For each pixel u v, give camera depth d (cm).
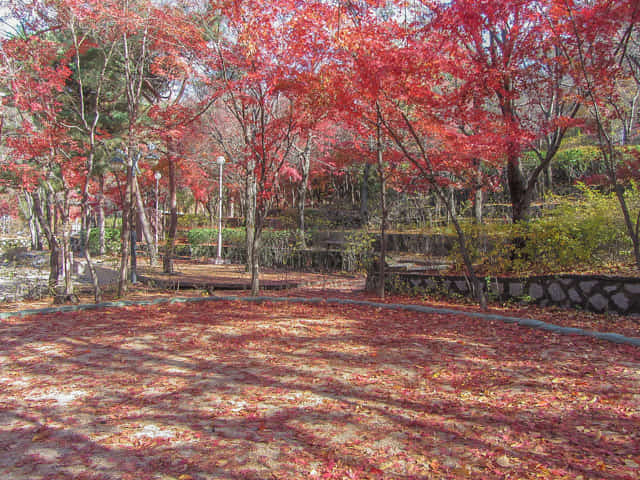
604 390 399
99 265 1886
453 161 935
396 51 666
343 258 1661
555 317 720
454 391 415
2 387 461
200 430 349
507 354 521
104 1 917
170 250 1669
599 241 885
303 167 2216
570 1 678
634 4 612
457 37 691
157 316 827
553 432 325
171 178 1683
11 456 316
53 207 1193
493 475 272
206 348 594
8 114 1120
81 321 791
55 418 380
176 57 987
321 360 526
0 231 5138
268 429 347
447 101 742
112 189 2347
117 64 1205
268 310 868
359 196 3161
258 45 849
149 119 1280
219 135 1906
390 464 290
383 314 800
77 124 1345
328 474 279
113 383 466
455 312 766
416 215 1981
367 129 918
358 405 389
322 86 820
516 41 765
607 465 276
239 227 3095
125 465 299
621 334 592
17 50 937
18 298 1173
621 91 1081
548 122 802
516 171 1023
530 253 926
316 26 762
